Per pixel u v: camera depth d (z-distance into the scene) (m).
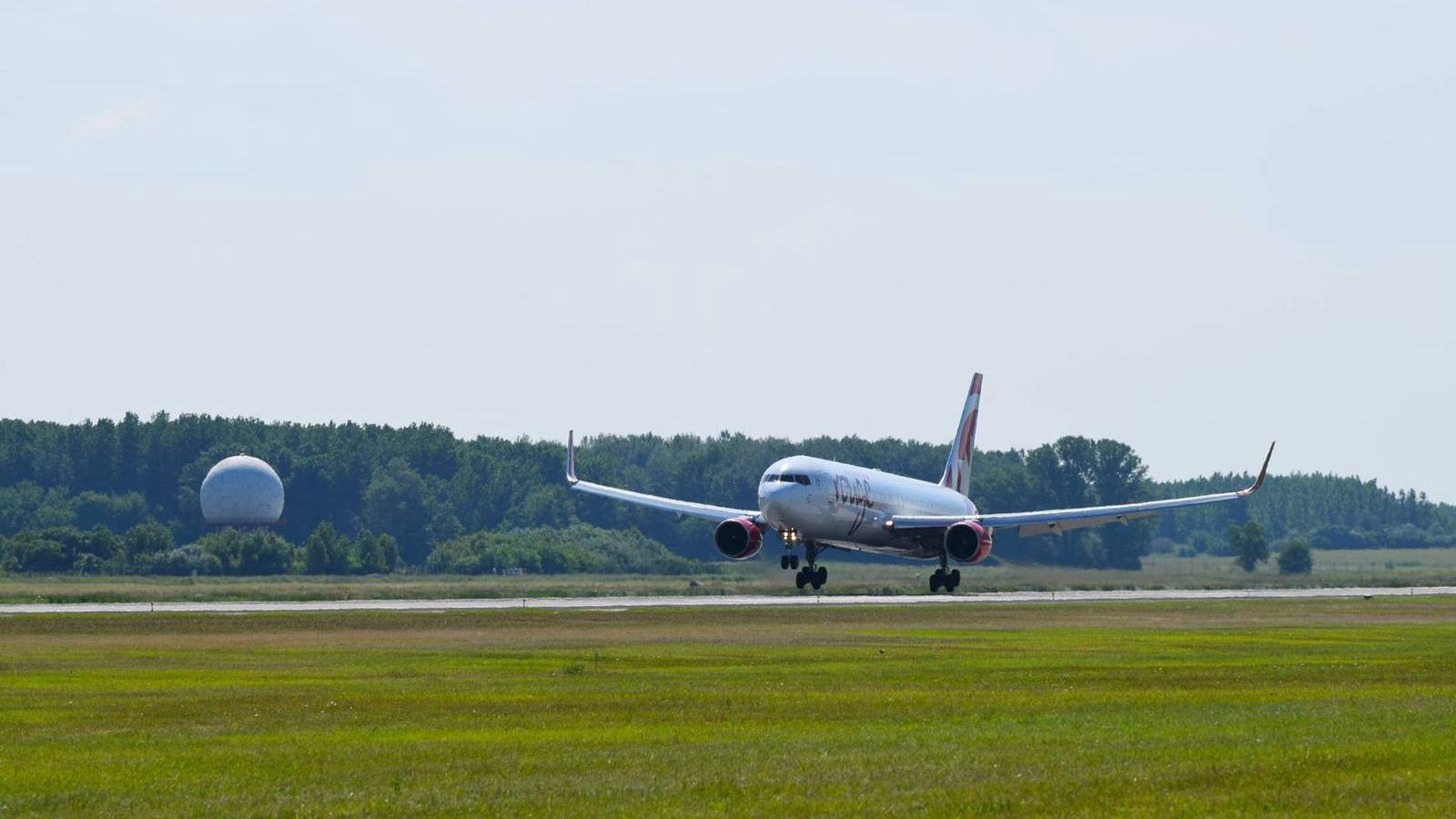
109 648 181.38
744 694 125.81
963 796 76.38
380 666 155.38
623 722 108.00
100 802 77.94
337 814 74.38
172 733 103.44
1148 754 88.69
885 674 144.50
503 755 91.56
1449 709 110.81
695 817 72.50
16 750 95.25
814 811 73.56
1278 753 88.38
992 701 120.56
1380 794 75.38
